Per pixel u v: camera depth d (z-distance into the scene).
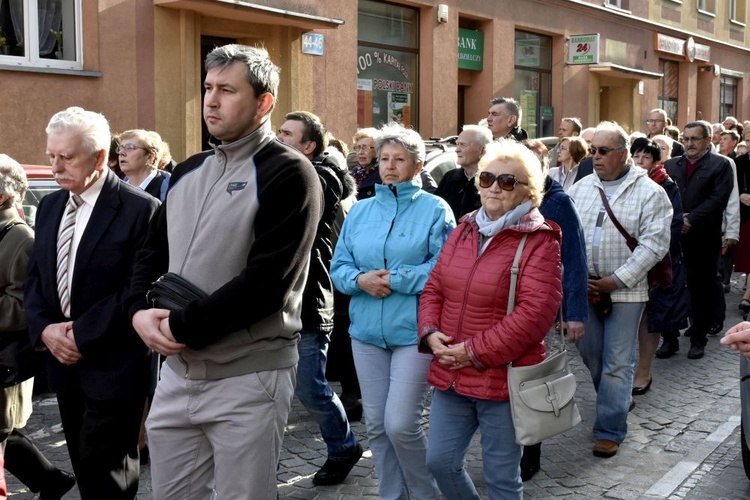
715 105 28.58
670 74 26.27
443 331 3.79
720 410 6.57
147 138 6.08
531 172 3.70
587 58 19.80
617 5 22.59
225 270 3.06
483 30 17.97
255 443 3.12
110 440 3.84
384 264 4.25
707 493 4.94
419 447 4.10
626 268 5.46
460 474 3.87
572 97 20.70
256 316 2.98
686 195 8.50
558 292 3.64
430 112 16.42
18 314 4.06
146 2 11.34
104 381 3.79
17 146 10.23
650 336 7.01
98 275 3.81
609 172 5.72
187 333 2.95
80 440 3.88
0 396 4.05
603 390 5.55
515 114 7.55
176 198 3.23
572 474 5.25
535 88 19.70
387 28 15.75
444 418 3.83
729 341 4.00
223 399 3.10
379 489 4.30
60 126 3.80
